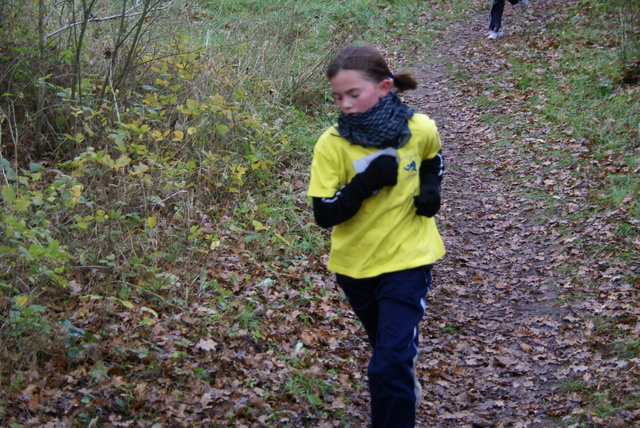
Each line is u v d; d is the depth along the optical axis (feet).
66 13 24.09
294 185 22.65
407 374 9.34
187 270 15.87
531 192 24.54
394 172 9.39
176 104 22.40
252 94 26.94
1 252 11.37
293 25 36.94
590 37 39.32
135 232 16.38
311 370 13.14
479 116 32.32
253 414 11.38
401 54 41.75
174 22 28.25
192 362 12.47
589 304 16.87
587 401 12.60
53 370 11.45
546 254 20.29
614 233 20.29
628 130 27.35
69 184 14.90
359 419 12.05
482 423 12.35
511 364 14.58
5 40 19.83
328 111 29.91
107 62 21.56
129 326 13.12
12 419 9.93
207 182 20.29
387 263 9.77
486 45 42.22
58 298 13.47
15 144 17.40
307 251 19.03
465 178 26.48
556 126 29.55
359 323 15.93
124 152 16.65
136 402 11.03
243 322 14.37
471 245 21.38
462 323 16.74
